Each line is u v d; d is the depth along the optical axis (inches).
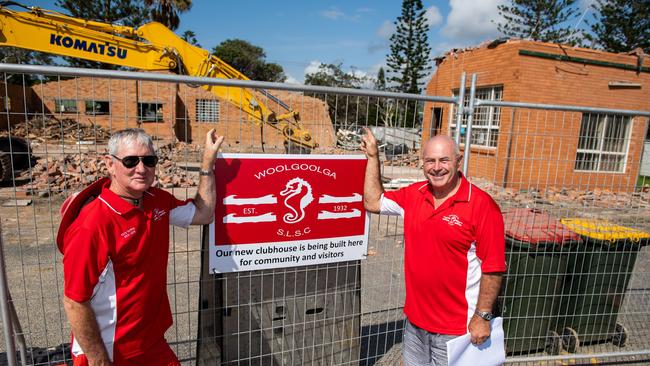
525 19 1001.5
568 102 471.8
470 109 114.7
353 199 110.2
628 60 484.7
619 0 921.5
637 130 484.7
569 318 143.7
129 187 78.4
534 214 149.3
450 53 572.1
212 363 106.0
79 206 78.0
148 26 330.6
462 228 89.3
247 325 107.1
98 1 1199.6
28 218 281.6
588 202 327.0
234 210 98.8
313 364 115.5
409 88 1413.6
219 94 324.2
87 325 73.0
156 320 85.3
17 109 811.4
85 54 319.3
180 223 91.2
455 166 91.6
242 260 101.4
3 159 360.5
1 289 87.4
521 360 127.3
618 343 148.0
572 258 140.6
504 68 472.7
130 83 731.4
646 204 335.6
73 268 71.7
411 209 99.0
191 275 198.1
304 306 112.0
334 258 110.7
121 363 79.9
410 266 98.5
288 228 104.3
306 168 103.8
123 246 76.1
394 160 139.9
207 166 92.6
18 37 302.2
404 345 105.4
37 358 115.3
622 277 144.3
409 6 1337.4
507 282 135.0
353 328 118.5
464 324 93.7
